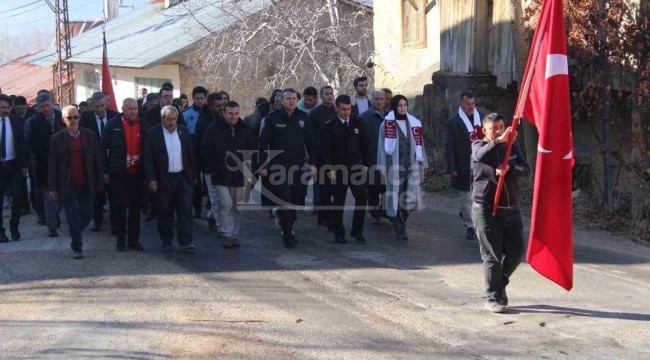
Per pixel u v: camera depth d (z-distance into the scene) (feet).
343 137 32.81
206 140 32.53
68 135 31.22
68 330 22.61
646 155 35.32
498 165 23.34
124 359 20.15
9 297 26.21
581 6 35.73
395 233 34.58
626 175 37.83
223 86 77.51
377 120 35.63
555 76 22.26
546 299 25.36
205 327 22.76
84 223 33.01
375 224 37.63
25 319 23.77
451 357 20.25
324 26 75.15
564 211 22.67
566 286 22.89
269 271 29.35
